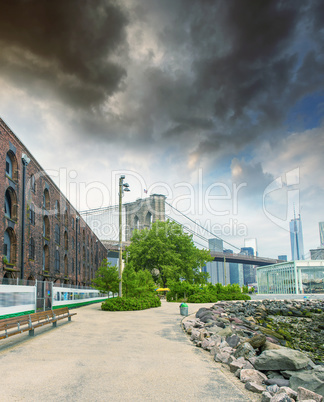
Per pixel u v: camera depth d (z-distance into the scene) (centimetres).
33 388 602
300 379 619
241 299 4281
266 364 724
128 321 1700
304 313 2848
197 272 6353
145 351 943
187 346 1027
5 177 2136
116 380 654
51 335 1221
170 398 555
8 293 1486
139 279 3130
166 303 3528
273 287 8344
